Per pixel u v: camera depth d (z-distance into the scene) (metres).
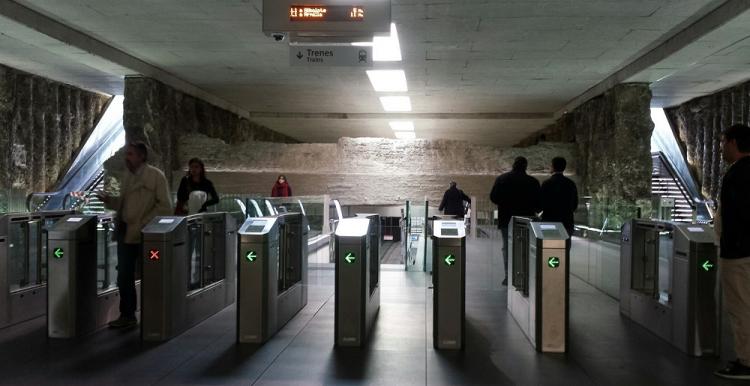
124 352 5.22
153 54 14.32
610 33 11.88
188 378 4.51
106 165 16.00
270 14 8.31
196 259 6.64
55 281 5.73
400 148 20.78
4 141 16.36
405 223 11.45
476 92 18.55
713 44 11.55
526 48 13.08
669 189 21.45
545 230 5.50
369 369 4.77
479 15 10.71
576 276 10.42
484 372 4.73
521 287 6.71
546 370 4.80
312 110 22.91
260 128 26.09
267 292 5.62
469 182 20.38
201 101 19.47
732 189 4.61
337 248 5.50
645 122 15.38
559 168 8.02
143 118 15.62
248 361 4.96
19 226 6.70
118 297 6.68
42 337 5.75
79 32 12.41
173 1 10.28
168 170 16.84
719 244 4.79
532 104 20.84
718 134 18.55
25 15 10.82
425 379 4.54
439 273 5.42
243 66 15.53
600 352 5.37
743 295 4.60
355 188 20.31
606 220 13.56
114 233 6.63
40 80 17.83
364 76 16.41
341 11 8.29
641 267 6.81
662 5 10.15
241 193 19.89
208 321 6.51
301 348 5.38
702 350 5.23
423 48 13.15
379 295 7.42
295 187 20.23
